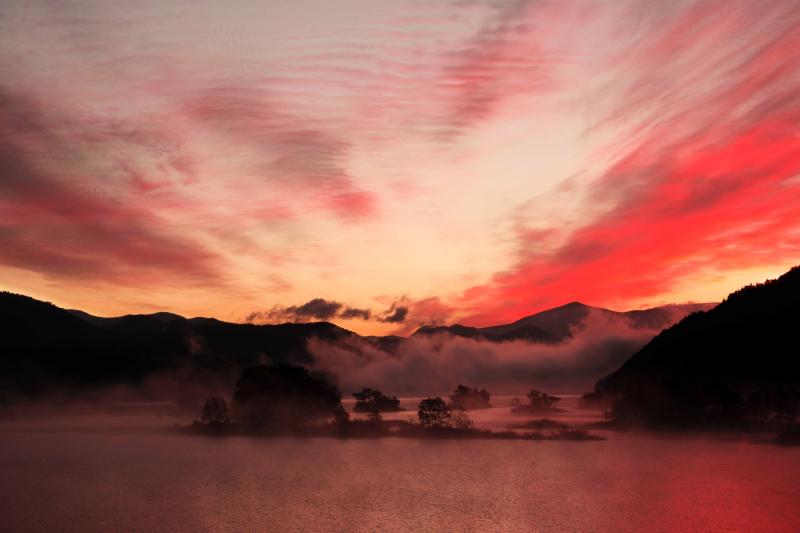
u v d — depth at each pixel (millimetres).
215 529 46219
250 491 60344
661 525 46469
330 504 54562
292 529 46125
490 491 60125
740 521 47438
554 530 45625
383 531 45594
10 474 70750
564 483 64000
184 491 60656
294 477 68562
